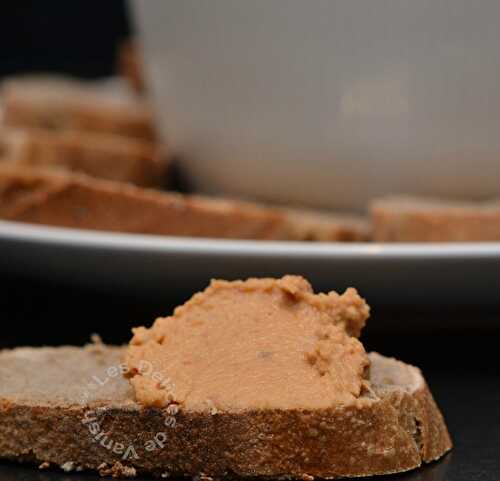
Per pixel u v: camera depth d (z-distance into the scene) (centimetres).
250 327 32
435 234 44
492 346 41
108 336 41
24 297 43
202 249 39
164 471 32
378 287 39
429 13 45
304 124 48
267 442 31
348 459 31
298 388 31
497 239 44
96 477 32
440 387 38
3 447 33
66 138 54
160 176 54
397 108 47
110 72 111
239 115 49
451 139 47
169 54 50
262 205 50
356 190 48
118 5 110
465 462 33
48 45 110
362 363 32
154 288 40
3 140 53
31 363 35
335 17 46
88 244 40
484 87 46
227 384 32
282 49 47
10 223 43
